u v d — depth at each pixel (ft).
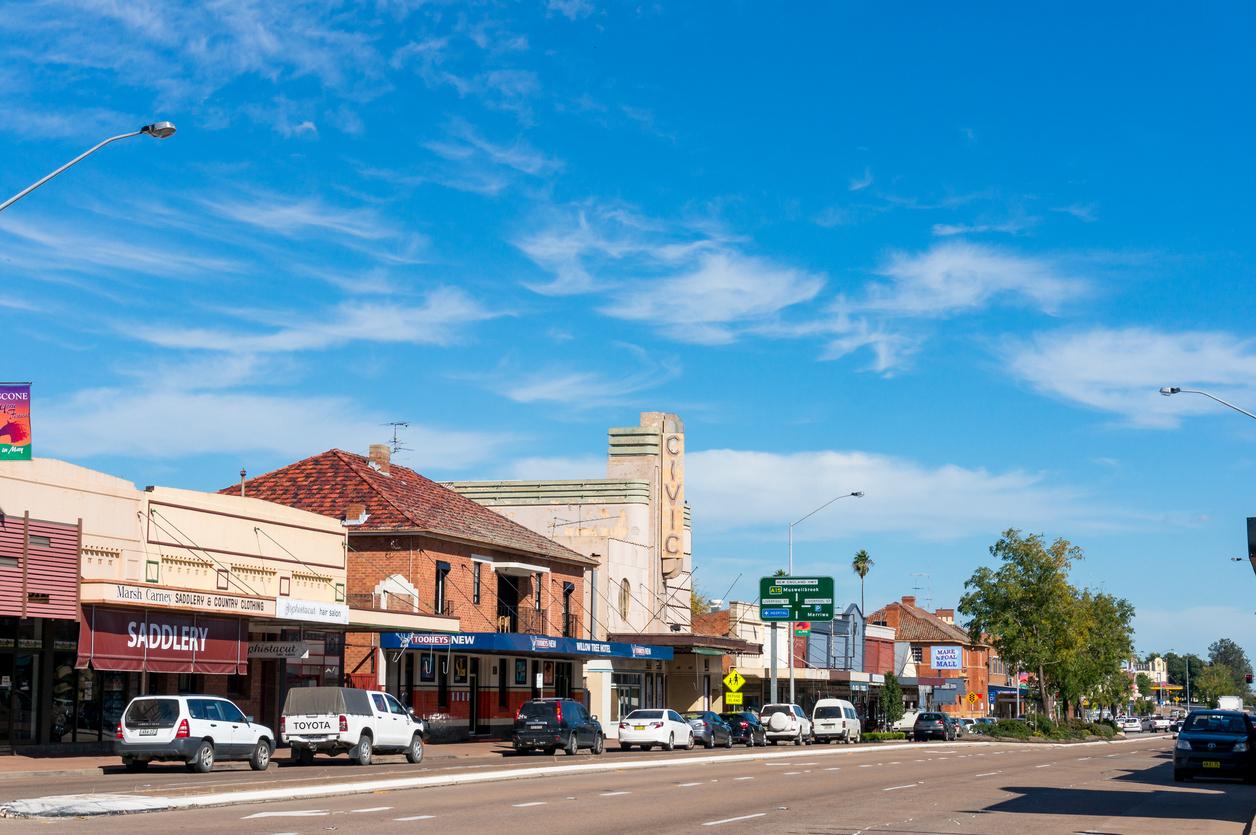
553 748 151.02
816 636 294.05
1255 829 68.85
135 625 113.29
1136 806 87.30
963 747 214.07
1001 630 277.23
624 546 216.33
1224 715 119.34
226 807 71.77
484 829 62.03
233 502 134.62
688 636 205.46
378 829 60.64
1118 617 338.95
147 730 99.50
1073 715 374.22
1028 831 67.51
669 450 231.71
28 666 112.37
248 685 137.69
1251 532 100.58
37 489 108.99
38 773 95.35
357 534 163.02
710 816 72.84
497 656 179.01
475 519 185.06
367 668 152.87
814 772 122.83
